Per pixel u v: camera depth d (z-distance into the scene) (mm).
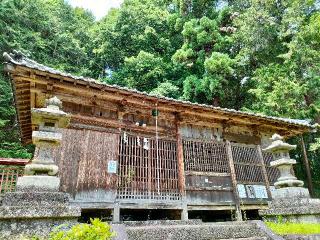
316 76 14625
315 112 14922
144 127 9648
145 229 5164
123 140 9031
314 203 6195
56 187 4746
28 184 4594
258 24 18266
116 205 8023
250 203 10523
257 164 11477
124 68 25516
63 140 8016
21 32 20766
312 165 17562
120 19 27469
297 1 16125
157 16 27750
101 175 8133
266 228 5945
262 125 12195
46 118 5242
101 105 9008
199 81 21562
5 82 18344
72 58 25391
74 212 4555
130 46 27625
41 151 5047
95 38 28484
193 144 10352
